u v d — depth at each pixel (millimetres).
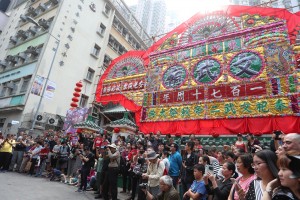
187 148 7059
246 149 8461
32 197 6816
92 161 8883
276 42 11445
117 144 10969
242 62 12000
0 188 7410
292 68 10625
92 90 23703
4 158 11820
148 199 5352
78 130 14805
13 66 22703
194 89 13047
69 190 8547
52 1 22656
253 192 3033
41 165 11375
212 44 13438
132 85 16000
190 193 4711
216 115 11797
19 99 18703
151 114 14109
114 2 29938
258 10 12766
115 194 7234
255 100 10992
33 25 23734
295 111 9883
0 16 29359
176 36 15375
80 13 23547
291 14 11664
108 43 27234
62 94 20469
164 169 6188
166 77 14469
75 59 22266
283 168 2100
